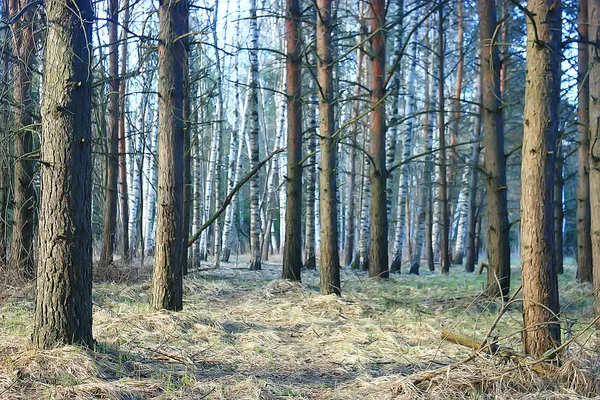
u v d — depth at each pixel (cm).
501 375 505
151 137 2080
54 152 555
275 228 4209
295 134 1401
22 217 1185
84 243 569
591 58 768
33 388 480
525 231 574
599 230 736
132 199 1934
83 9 561
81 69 560
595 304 741
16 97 1080
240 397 499
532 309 565
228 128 3127
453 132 2273
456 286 1377
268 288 1214
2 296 984
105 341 650
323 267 1109
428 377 516
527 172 576
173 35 898
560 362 532
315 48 1125
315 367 629
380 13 1492
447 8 2052
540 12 577
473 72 2638
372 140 1549
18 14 573
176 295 902
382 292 1258
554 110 574
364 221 1920
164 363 605
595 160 738
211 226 2739
